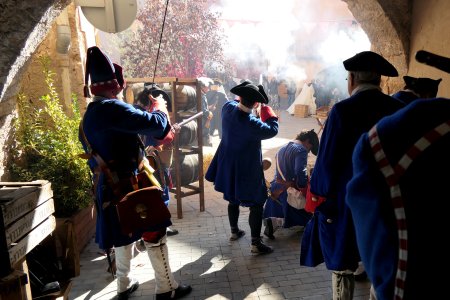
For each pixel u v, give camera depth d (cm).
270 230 413
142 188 251
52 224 238
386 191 98
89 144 248
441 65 105
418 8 369
